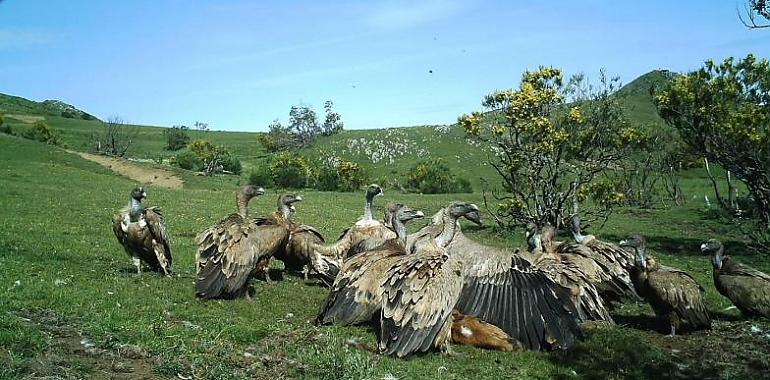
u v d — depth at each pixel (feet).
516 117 74.08
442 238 32.32
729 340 35.27
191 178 166.81
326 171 185.98
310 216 95.04
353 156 248.73
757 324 37.99
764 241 73.31
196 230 73.15
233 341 27.86
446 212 32.58
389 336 28.07
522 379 27.30
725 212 98.73
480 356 29.78
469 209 32.48
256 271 41.93
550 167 75.61
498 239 79.46
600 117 76.18
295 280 44.21
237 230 36.70
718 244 40.40
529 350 31.19
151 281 38.81
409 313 27.99
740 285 38.47
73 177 134.82
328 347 27.50
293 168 185.57
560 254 39.14
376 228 42.50
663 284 35.65
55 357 23.48
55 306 30.01
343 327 30.94
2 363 22.30
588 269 37.63
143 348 25.40
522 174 77.71
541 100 73.61
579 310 33.68
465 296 32.60
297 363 25.82
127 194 111.55
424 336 28.07
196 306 33.55
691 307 35.35
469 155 229.45
